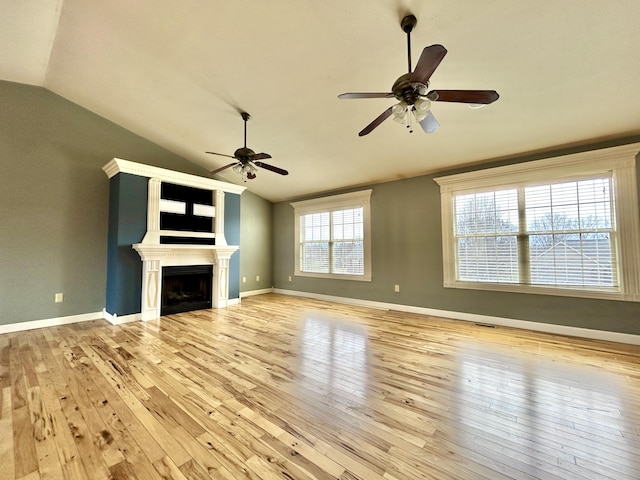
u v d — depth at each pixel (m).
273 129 4.06
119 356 2.87
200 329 3.84
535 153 3.75
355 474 1.38
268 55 2.76
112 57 3.21
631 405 1.98
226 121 4.04
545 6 1.91
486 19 2.05
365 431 1.71
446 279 4.46
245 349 3.08
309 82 3.04
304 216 6.61
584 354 2.89
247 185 6.28
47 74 3.70
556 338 3.40
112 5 2.54
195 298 5.17
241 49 2.75
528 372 2.50
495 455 1.51
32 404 1.98
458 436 1.67
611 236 3.29
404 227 4.97
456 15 2.05
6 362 2.71
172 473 1.39
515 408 1.95
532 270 3.77
